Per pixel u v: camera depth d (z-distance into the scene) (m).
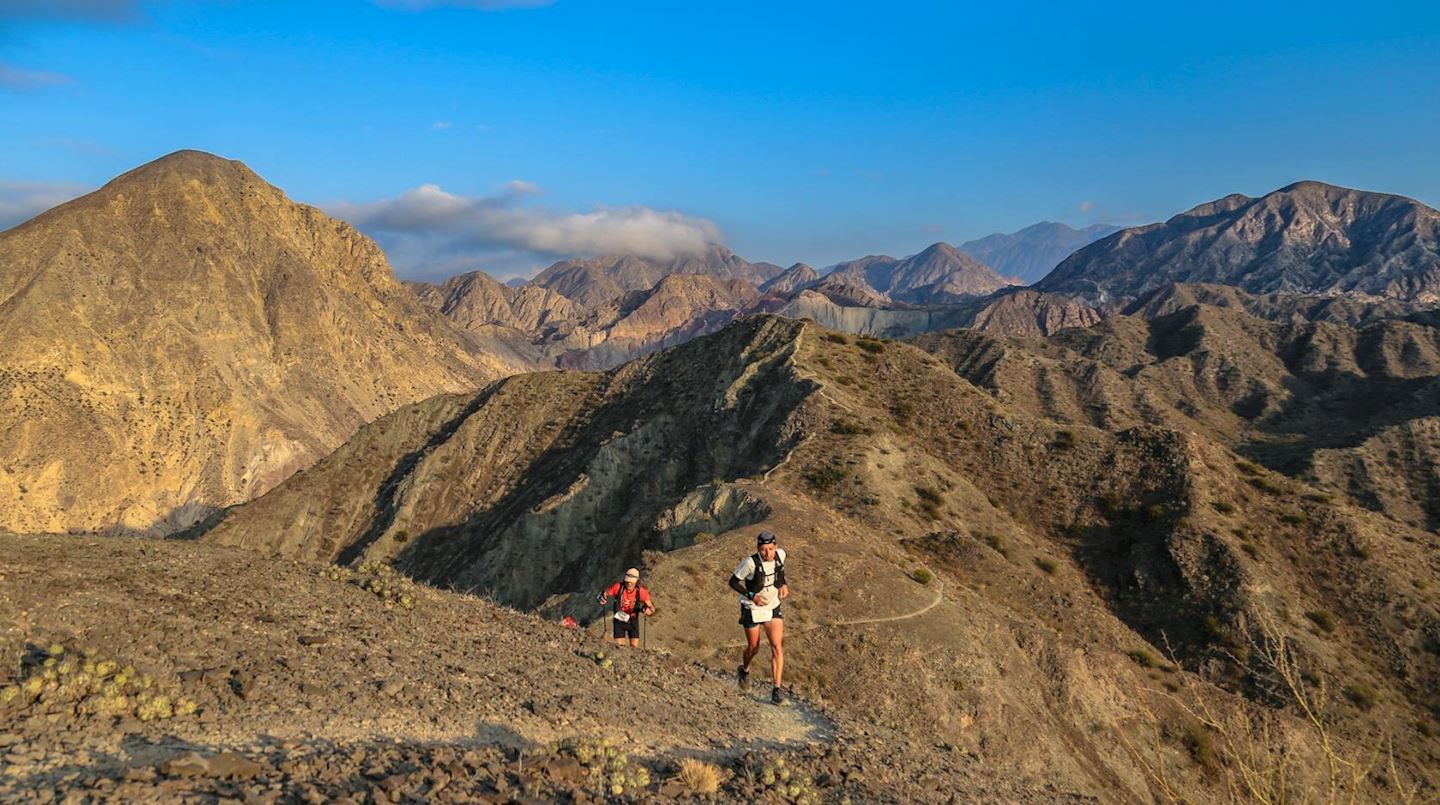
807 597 34.47
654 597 30.98
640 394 96.31
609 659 12.27
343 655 8.77
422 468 99.69
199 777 5.20
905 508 57.31
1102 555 61.50
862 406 74.56
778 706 13.11
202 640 7.99
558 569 77.44
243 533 100.69
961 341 175.00
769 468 61.81
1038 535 63.81
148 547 11.03
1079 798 14.37
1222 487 65.75
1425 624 54.66
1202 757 33.84
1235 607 53.91
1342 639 54.72
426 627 11.05
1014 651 35.84
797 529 40.03
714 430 78.88
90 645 7.05
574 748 7.63
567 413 101.12
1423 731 46.84
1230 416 162.12
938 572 48.28
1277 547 61.66
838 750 11.05
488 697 8.93
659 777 7.83
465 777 6.28
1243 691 49.34
